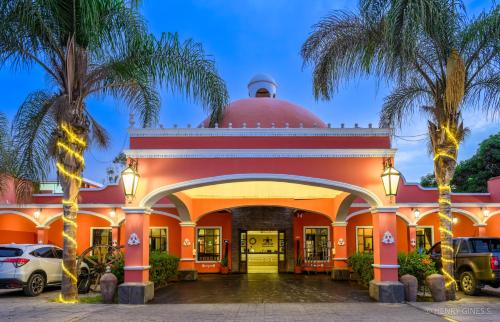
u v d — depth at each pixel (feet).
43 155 34.71
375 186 34.63
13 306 30.66
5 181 46.93
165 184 34.45
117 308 30.14
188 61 35.06
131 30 33.47
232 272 63.05
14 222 57.26
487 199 58.18
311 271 62.03
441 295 32.48
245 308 30.04
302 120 44.62
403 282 33.24
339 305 31.19
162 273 44.09
